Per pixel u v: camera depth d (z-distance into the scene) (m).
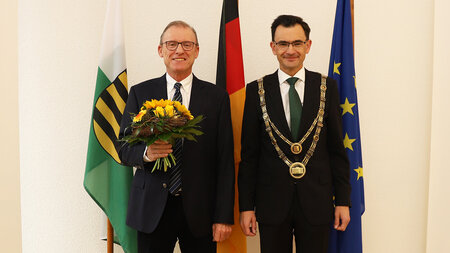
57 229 3.13
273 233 2.33
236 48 2.80
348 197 2.35
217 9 3.11
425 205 3.06
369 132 3.08
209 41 3.11
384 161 3.08
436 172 2.96
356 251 2.70
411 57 3.04
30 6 3.12
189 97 2.42
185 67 2.38
